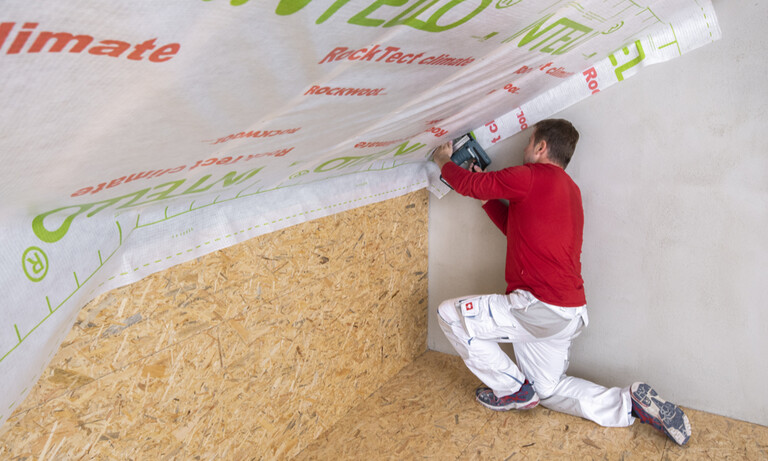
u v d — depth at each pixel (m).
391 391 2.60
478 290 2.80
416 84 1.23
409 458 2.10
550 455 2.09
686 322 2.28
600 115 2.28
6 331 0.82
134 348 1.44
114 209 1.16
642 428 2.25
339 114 1.16
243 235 1.74
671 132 2.16
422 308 2.94
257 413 1.90
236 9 0.55
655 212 2.26
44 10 0.42
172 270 1.52
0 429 1.04
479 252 2.75
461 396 2.54
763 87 1.95
